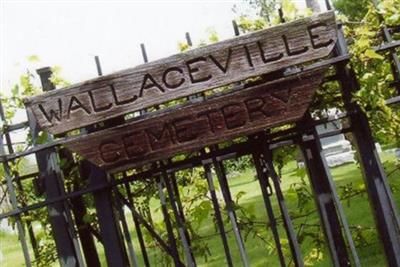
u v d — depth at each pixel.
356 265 3.47
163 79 3.38
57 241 3.59
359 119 3.56
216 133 3.41
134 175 3.54
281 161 4.30
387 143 4.30
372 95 3.46
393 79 3.80
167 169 3.53
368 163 3.55
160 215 7.68
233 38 3.36
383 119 3.92
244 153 3.57
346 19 3.80
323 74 3.37
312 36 3.36
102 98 3.39
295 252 3.52
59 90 3.38
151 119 3.35
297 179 11.77
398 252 3.50
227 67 3.37
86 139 3.36
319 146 3.52
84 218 3.96
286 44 3.36
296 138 3.59
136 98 3.39
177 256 3.59
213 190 3.55
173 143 3.41
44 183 3.73
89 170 3.98
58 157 3.97
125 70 3.37
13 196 3.53
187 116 3.37
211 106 3.36
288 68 3.59
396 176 8.03
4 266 10.59
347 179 11.19
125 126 3.34
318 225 4.47
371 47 3.55
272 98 3.37
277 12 3.88
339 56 3.40
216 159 3.52
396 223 3.51
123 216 3.51
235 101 3.36
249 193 13.98
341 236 3.70
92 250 4.04
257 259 6.46
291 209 8.41
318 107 4.02
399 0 3.74
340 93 3.95
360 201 8.21
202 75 3.37
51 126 3.40
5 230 14.70
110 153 3.40
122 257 3.54
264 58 3.37
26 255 3.54
